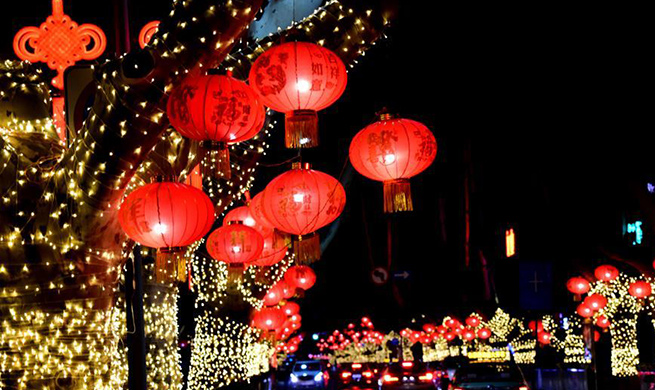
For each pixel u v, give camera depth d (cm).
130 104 661
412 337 5303
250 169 1007
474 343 5000
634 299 2617
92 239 773
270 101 704
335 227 3122
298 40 739
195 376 1571
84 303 812
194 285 1627
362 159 818
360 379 4409
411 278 4478
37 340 807
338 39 756
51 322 808
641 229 2575
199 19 637
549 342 3133
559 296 2969
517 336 4044
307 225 841
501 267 3697
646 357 2641
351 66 801
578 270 2781
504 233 3631
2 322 800
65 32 824
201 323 1597
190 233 710
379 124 817
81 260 788
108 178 714
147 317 1025
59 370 810
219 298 1648
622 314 2658
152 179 758
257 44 838
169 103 659
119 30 907
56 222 777
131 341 864
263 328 1658
